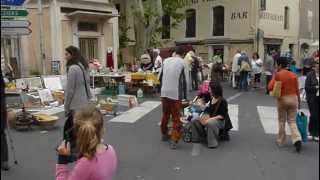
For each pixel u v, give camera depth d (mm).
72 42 20891
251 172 7043
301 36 33375
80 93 6945
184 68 8680
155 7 25922
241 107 14289
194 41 33969
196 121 8891
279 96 8398
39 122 10312
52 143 8945
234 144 8953
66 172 3826
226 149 8531
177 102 8625
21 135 9719
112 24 22828
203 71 21016
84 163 3154
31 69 20891
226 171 7102
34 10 20766
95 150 3172
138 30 25266
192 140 8945
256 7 30250
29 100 12828
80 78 6930
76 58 7043
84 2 21438
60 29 20453
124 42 30234
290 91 8352
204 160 7750
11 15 9219
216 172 7047
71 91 6871
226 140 9258
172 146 8531
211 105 9016
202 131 8852
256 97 17297
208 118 8758
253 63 21359
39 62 20906
